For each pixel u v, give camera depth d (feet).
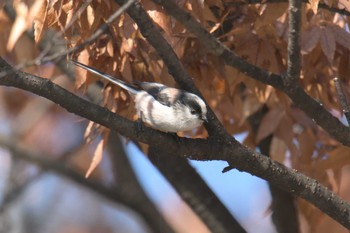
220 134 33.86
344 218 35.17
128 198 50.75
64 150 60.49
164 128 35.65
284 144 41.83
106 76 34.71
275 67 36.45
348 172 53.62
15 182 54.29
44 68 45.96
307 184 34.63
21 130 60.08
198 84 37.24
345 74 37.63
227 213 45.52
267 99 39.14
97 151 36.14
